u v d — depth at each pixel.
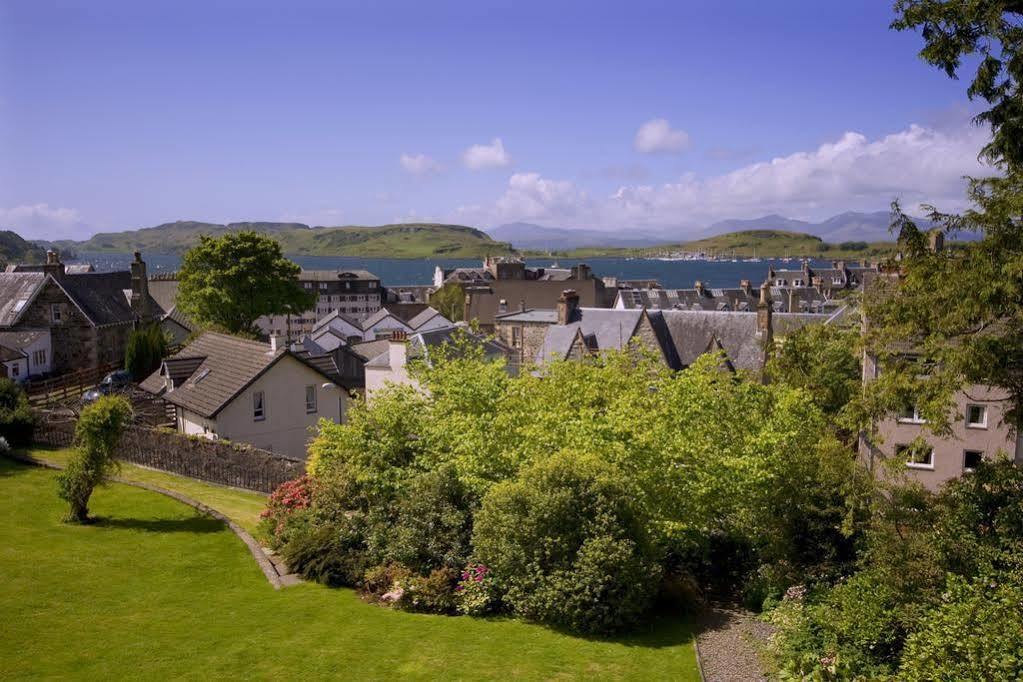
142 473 37.94
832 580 24.59
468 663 20.06
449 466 26.80
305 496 29.34
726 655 21.39
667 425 27.36
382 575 24.86
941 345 21.94
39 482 34.44
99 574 24.69
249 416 43.50
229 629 21.48
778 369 36.00
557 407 29.34
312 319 144.38
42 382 60.59
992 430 37.50
